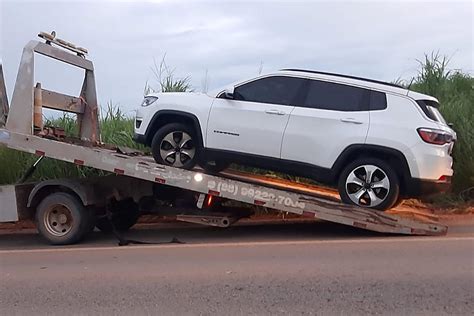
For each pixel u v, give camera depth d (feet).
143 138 30.99
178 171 29.01
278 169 29.12
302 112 28.71
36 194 30.12
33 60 30.35
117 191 31.32
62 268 23.50
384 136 27.50
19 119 30.14
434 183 27.27
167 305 18.20
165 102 30.58
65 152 29.76
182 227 34.65
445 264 22.21
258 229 32.99
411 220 27.81
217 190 28.86
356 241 27.22
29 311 18.12
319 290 19.25
